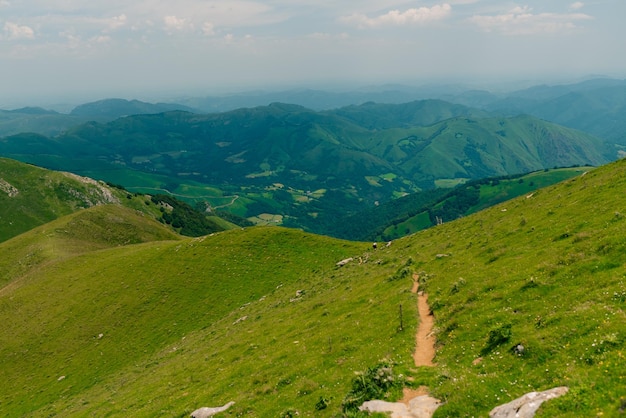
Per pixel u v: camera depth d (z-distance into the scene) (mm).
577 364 15961
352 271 58281
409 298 34469
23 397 54812
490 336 21531
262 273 77562
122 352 60750
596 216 33406
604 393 12992
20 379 59969
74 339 66875
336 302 42969
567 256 27000
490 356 20031
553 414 13008
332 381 24000
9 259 111188
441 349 23781
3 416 51844
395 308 33250
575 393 13414
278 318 47031
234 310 66000
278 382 27062
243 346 40625
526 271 28312
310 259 80875
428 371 20938
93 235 126250
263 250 85750
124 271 86062
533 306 23156
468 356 21359
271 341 38406
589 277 23188
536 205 49125
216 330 55812
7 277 103875
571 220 35812
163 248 94688
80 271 92375
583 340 17156
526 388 15984
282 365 30219
